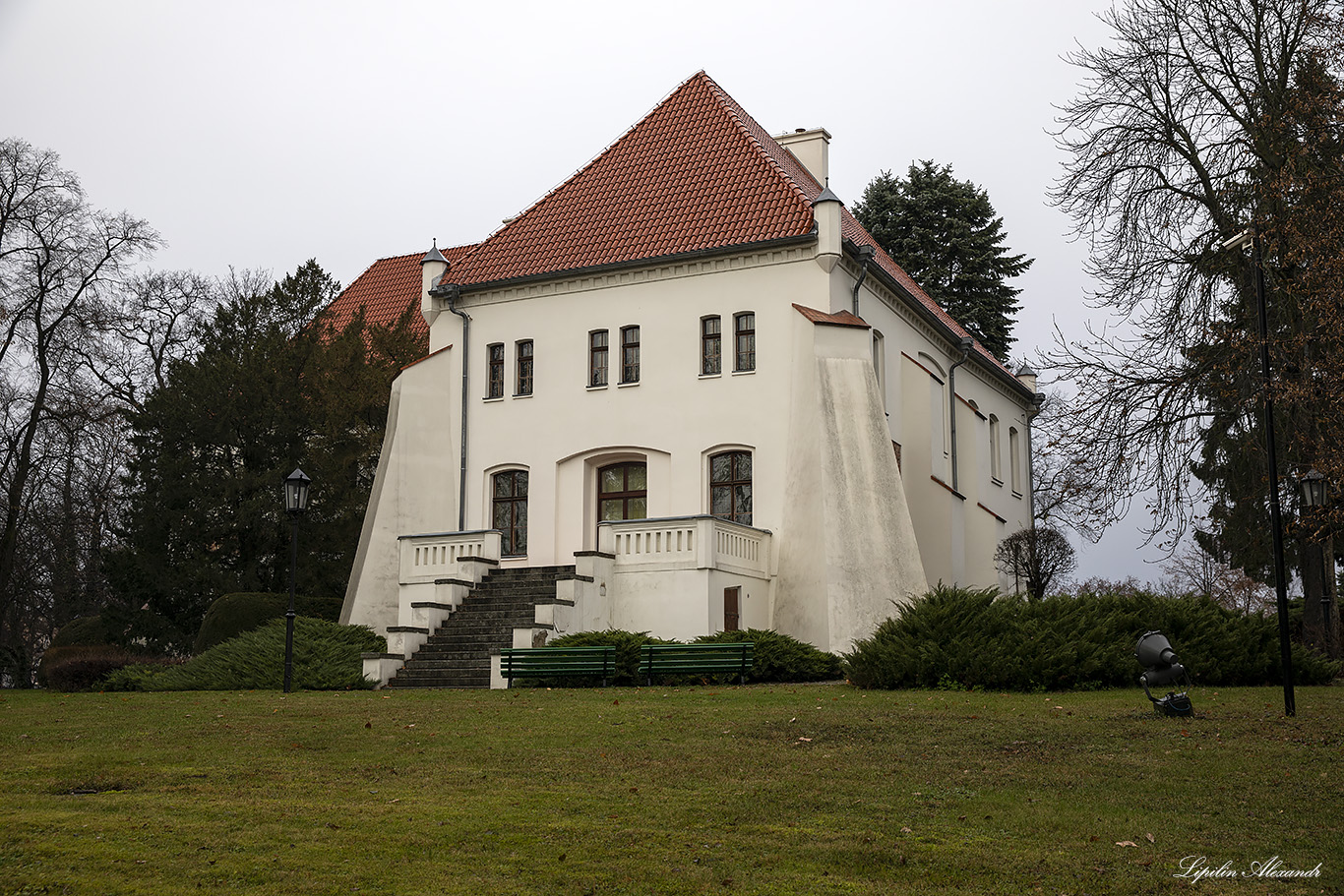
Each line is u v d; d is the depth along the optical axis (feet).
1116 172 90.68
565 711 54.19
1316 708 50.65
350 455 109.19
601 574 81.97
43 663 107.96
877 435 88.99
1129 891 27.12
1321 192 71.31
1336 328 66.23
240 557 107.14
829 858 29.35
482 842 30.32
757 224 96.17
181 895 25.94
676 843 30.48
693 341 96.48
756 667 71.15
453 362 105.91
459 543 91.81
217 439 108.17
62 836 30.14
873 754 41.86
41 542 135.74
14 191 119.24
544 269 102.01
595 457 99.14
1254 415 80.74
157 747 45.27
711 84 114.83
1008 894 26.96
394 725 50.49
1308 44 80.89
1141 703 53.01
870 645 65.05
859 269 98.53
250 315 119.55
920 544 105.09
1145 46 89.45
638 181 106.83
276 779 38.22
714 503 94.48
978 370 134.21
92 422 125.80
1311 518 73.97
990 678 60.44
